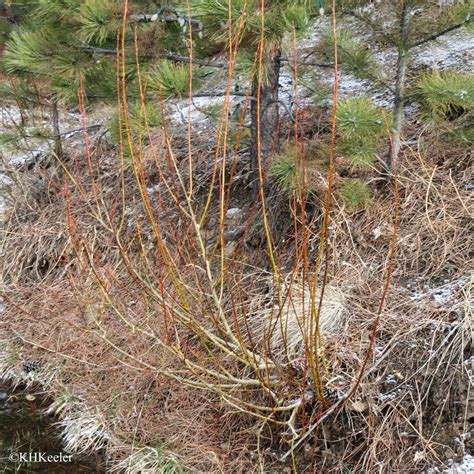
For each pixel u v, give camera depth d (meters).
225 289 4.39
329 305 3.76
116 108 4.73
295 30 3.29
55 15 4.25
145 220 5.34
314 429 3.38
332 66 4.34
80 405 4.12
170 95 3.67
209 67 4.58
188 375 3.88
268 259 4.55
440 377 3.24
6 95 5.93
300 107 5.33
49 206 6.02
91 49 4.18
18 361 4.70
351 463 3.22
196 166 5.59
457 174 4.36
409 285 3.82
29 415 4.22
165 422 3.81
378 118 3.70
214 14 3.25
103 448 3.81
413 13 4.40
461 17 3.91
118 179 5.94
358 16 4.20
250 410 3.64
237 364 3.84
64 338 4.67
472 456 3.00
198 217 5.10
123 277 4.89
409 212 4.21
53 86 4.48
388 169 4.41
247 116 5.57
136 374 4.11
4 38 5.95
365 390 3.32
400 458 3.12
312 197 4.55
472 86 3.68
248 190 5.14
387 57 5.20
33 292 5.30
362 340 3.56
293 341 3.65
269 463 3.42
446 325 3.40
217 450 3.54
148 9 4.21
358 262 4.11
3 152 7.01
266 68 3.55
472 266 3.74
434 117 4.00
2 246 5.88
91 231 5.46
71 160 6.38
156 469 3.48
